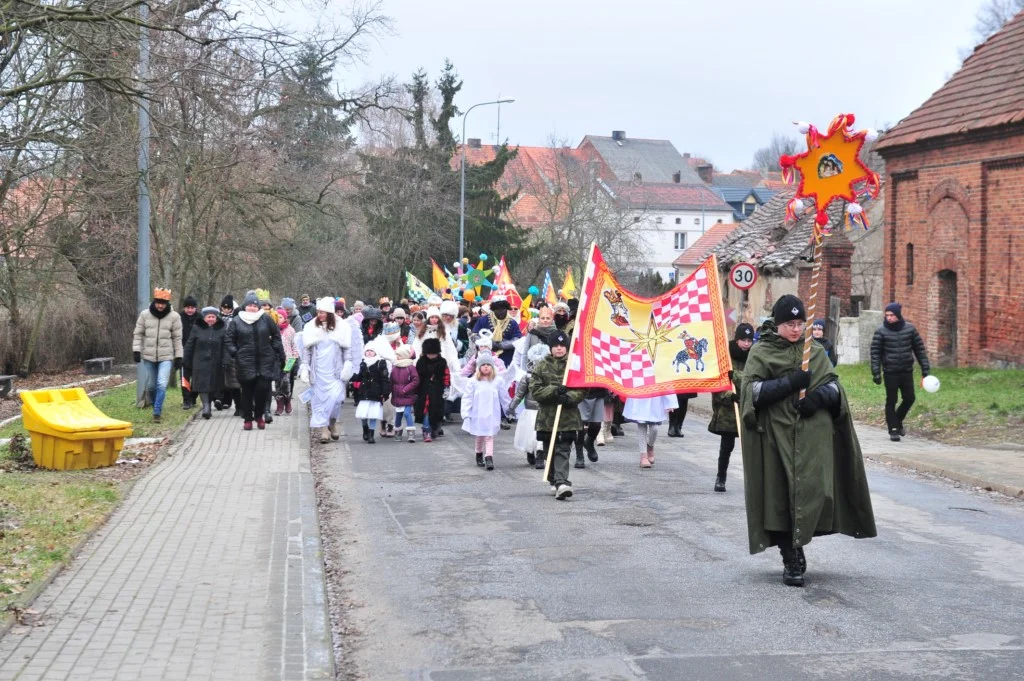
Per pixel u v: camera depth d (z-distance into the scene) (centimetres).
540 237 7131
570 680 613
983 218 2545
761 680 603
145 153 2084
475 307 2456
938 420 1823
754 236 4384
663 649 665
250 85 1814
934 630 696
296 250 4031
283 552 918
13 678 594
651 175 12000
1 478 1267
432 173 6444
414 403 1764
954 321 2752
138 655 639
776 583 823
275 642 668
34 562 855
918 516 1103
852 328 3134
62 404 1463
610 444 1708
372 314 2106
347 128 3641
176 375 2744
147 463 1455
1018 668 620
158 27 1437
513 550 955
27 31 1459
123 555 902
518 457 1580
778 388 787
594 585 826
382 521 1101
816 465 793
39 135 1656
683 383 1217
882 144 2902
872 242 3959
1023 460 1429
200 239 3092
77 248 3092
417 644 692
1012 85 2553
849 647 662
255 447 1623
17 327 3322
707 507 1154
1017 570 862
